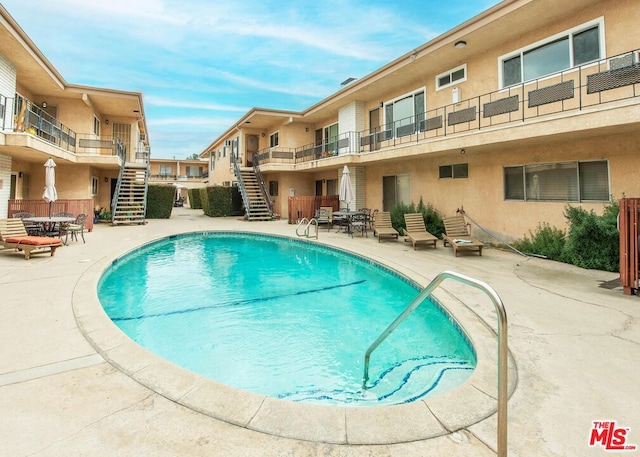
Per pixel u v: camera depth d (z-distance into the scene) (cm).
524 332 432
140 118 2186
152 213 2275
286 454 226
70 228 1142
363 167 1770
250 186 2269
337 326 564
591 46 850
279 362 448
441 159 1318
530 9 872
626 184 806
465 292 610
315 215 1741
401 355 462
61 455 220
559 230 940
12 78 1216
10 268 752
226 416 263
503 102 948
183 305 658
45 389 294
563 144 927
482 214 1161
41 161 1524
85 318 458
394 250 1062
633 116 677
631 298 571
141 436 239
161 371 327
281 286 788
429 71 1310
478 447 235
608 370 338
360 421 260
